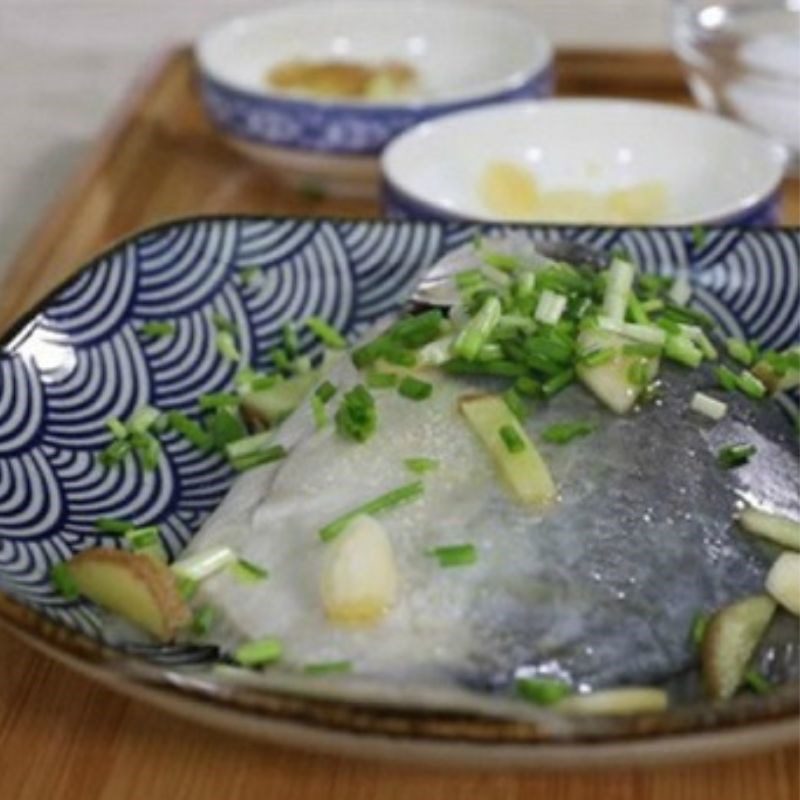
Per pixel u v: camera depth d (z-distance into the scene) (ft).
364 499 1.40
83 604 1.41
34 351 1.61
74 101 2.65
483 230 1.77
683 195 2.02
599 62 2.42
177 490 1.61
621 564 1.36
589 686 1.31
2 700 1.42
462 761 1.25
